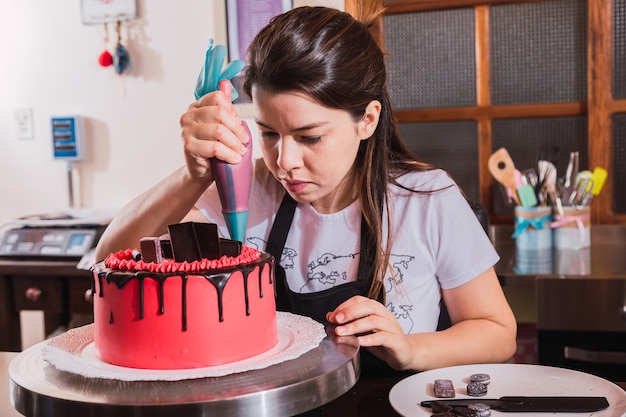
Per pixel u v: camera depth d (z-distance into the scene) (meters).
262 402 0.74
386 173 1.27
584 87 2.64
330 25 1.05
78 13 2.79
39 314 2.95
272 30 1.04
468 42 2.72
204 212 1.37
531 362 2.63
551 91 2.67
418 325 1.29
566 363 2.09
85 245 2.43
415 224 1.29
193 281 0.85
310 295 1.25
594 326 2.07
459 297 1.29
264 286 0.92
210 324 0.86
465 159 2.78
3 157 2.92
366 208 1.25
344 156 1.06
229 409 0.73
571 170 2.48
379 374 1.13
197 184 1.08
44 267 2.40
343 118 1.03
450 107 2.76
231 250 0.93
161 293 0.85
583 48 2.62
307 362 0.85
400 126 2.83
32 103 2.87
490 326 1.24
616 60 2.57
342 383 0.82
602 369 2.04
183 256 0.91
